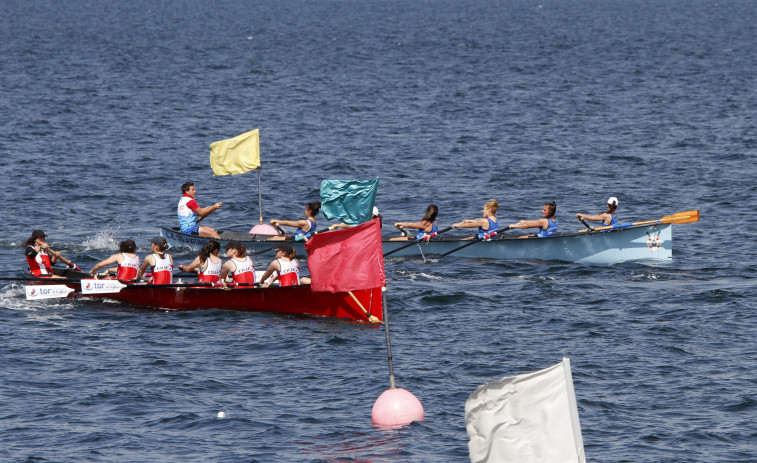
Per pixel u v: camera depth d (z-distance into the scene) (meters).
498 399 34.09
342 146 162.88
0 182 125.94
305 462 45.88
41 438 48.19
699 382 56.47
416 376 57.66
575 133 176.75
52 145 157.12
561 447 33.25
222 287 73.12
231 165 101.19
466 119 195.62
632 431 49.53
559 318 70.25
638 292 78.19
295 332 67.25
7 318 69.81
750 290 78.19
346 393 55.06
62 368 58.66
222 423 50.53
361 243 61.72
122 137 168.00
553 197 123.19
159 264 74.75
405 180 134.38
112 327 68.12
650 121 191.62
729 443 48.03
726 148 157.88
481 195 124.44
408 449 47.38
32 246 77.31
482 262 90.56
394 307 73.56
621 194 124.19
